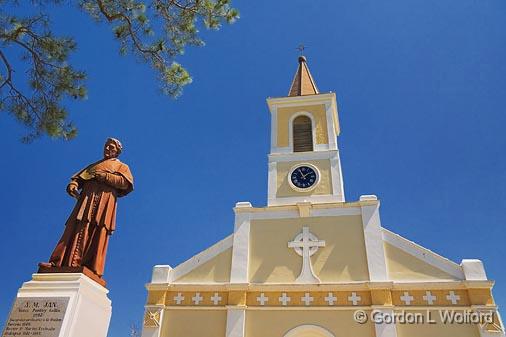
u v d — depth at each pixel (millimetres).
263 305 14852
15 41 8875
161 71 9656
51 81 9211
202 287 15555
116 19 9422
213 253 16641
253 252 16359
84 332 5770
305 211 16859
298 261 15773
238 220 17250
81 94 9328
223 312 14938
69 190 6734
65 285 5832
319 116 20625
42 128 9039
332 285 14719
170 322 15008
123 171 7211
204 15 9430
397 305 14023
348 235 16016
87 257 6395
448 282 14094
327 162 18891
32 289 5816
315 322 14211
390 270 14953
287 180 18703
